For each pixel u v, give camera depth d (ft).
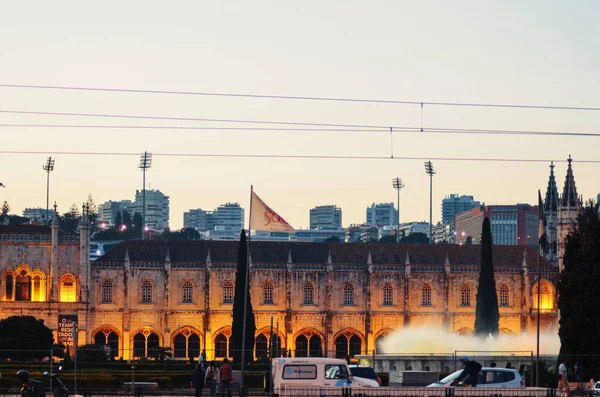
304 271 612.70
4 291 572.51
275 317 608.19
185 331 600.80
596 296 419.74
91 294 588.91
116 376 382.83
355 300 618.03
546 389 257.14
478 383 293.84
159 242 616.39
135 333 593.83
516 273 629.51
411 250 637.30
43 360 481.46
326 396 253.65
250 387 377.91
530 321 626.23
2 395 308.40
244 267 541.34
